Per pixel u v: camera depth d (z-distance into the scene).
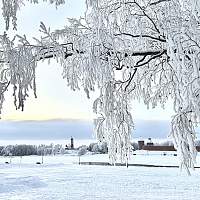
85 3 4.53
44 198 18.73
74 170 39.09
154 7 5.37
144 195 18.98
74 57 5.17
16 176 31.20
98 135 5.78
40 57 4.79
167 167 40.47
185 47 4.70
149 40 5.45
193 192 19.69
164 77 6.03
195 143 4.50
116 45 5.18
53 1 4.46
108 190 21.50
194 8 4.70
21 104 4.55
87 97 5.00
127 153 5.90
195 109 4.39
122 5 5.45
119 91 5.77
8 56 4.59
